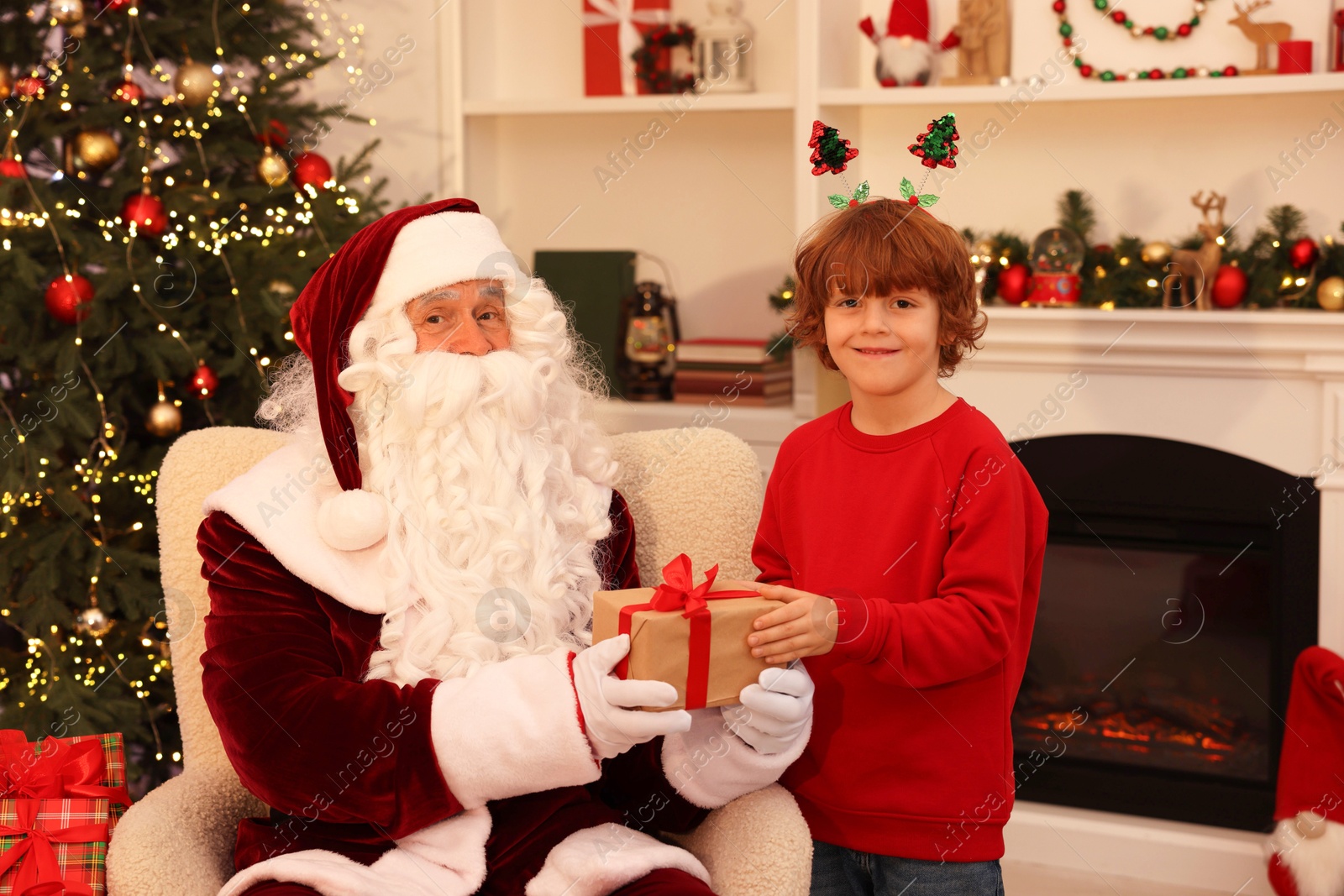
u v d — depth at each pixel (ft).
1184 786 7.74
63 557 6.86
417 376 4.50
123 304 6.99
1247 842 7.50
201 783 4.55
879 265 4.02
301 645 4.24
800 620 3.80
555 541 4.62
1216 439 7.58
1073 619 8.09
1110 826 7.77
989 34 8.03
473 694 3.96
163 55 7.43
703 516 5.20
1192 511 7.71
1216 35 7.79
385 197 9.54
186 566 4.90
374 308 4.60
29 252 6.67
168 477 4.99
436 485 4.50
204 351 7.16
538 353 4.83
